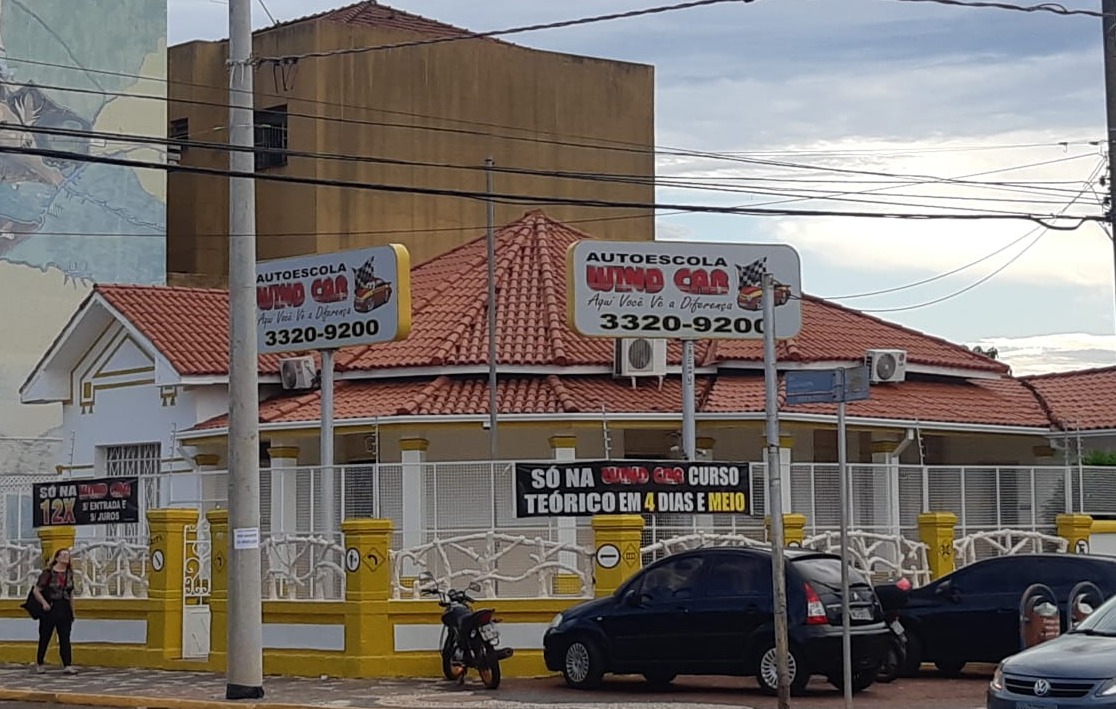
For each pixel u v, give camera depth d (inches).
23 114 1878.7
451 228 1849.2
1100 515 1135.0
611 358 1163.9
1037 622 740.0
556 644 813.9
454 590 861.8
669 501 907.4
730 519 967.0
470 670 865.5
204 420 1240.2
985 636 815.7
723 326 1069.1
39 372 1352.1
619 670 790.5
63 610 951.6
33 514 1055.6
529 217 1392.7
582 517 897.5
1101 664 544.4
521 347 1167.0
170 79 1987.0
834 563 776.9
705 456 1131.3
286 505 998.4
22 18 1886.1
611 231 1988.2
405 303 1034.7
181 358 1226.0
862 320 1347.2
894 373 1179.3
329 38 1770.4
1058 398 1374.3
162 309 1295.5
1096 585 801.6
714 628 765.3
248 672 790.5
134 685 875.4
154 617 975.0
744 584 765.3
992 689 565.0
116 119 1946.4
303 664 897.5
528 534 917.8
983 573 828.0
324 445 1039.6
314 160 1763.0
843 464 664.4
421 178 1835.6
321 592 914.1
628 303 1055.0
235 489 796.0
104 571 1015.6
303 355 1246.3
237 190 796.6
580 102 1974.7
